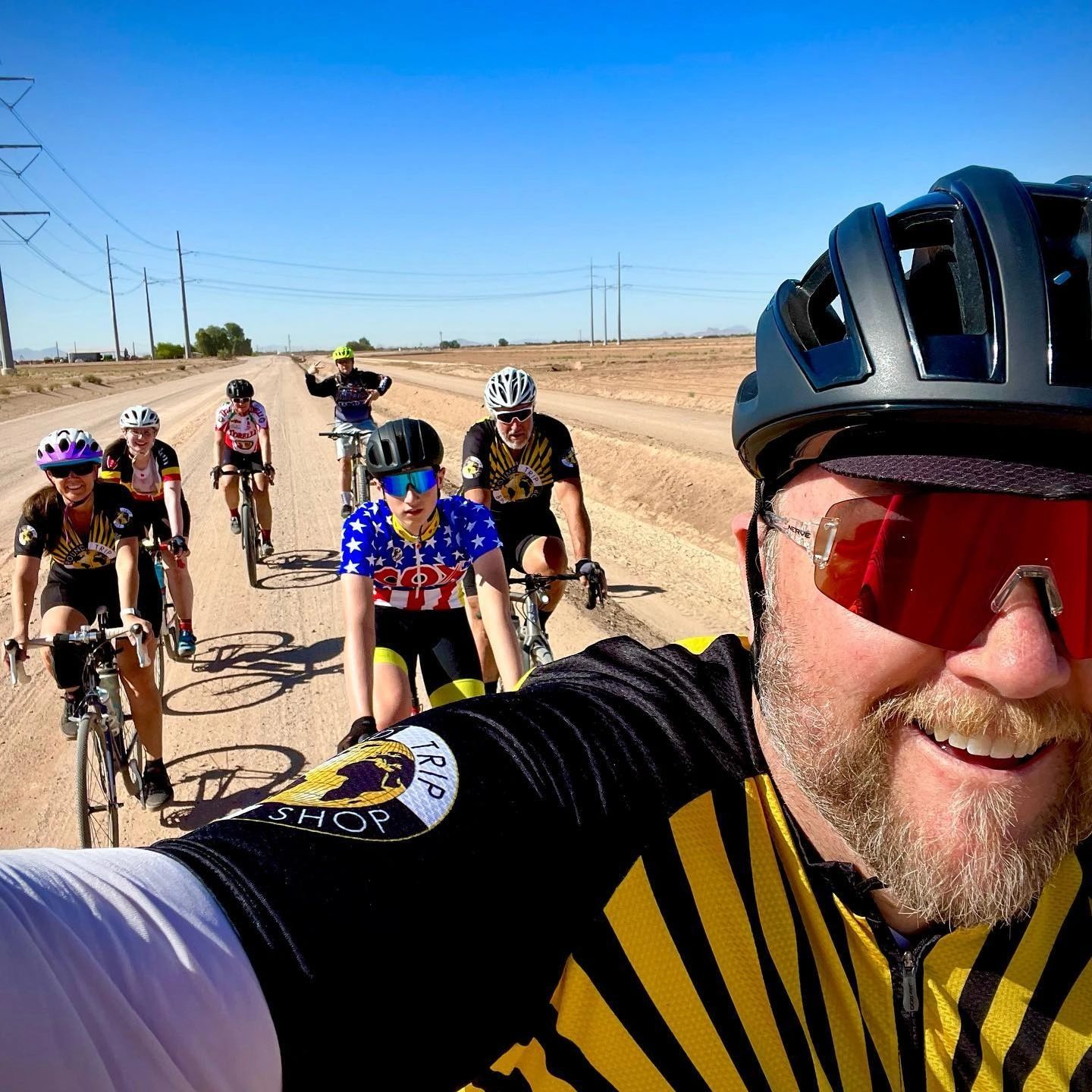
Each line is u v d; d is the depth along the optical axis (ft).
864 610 2.69
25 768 15.64
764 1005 2.80
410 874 2.51
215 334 478.18
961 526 2.62
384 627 10.44
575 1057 2.65
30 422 92.22
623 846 2.85
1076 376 2.57
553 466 14.61
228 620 23.52
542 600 13.96
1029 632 2.49
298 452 59.62
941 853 2.69
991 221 2.83
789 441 3.10
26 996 1.79
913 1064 2.89
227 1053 2.07
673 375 126.00
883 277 2.82
